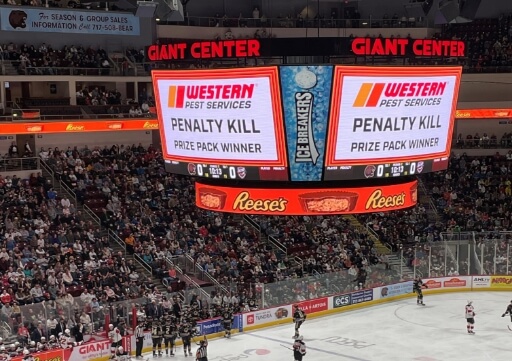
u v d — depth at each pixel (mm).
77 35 48812
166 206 44562
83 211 41500
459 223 49438
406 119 23578
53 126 43438
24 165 42656
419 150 24156
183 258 38531
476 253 45469
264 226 45031
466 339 35219
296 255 43281
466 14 29203
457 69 24531
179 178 47062
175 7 24969
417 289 42125
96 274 35219
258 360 32156
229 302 36688
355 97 22641
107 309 32500
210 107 23750
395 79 23078
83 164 44969
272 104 22688
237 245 42156
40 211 39312
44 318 30609
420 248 44812
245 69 22875
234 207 22719
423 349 33688
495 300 43156
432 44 23484
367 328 37375
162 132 25531
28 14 46031
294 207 22094
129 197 43719
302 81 22391
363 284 41938
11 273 33125
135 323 33000
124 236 39688
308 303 39375
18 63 44125
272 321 38094
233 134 23422
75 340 31219
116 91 49531
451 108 24875
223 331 36000
